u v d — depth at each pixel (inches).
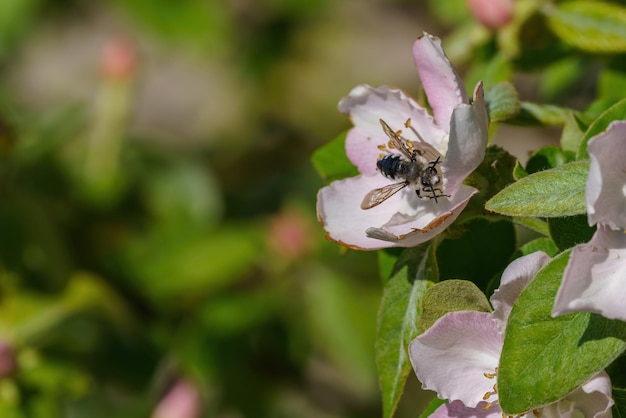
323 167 20.2
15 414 25.0
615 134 17.4
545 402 17.7
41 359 25.4
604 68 22.6
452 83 18.9
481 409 18.5
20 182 26.5
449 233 19.0
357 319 26.7
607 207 17.5
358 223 19.2
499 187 18.9
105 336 26.2
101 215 28.1
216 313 26.6
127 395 26.2
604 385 17.7
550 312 17.8
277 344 26.7
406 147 19.3
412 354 18.4
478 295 18.3
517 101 19.3
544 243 18.8
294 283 26.9
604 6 22.0
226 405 26.6
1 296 26.1
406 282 19.1
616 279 17.5
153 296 26.9
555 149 19.2
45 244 26.7
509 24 22.4
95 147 28.5
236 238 27.0
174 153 28.8
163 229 27.9
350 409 28.5
